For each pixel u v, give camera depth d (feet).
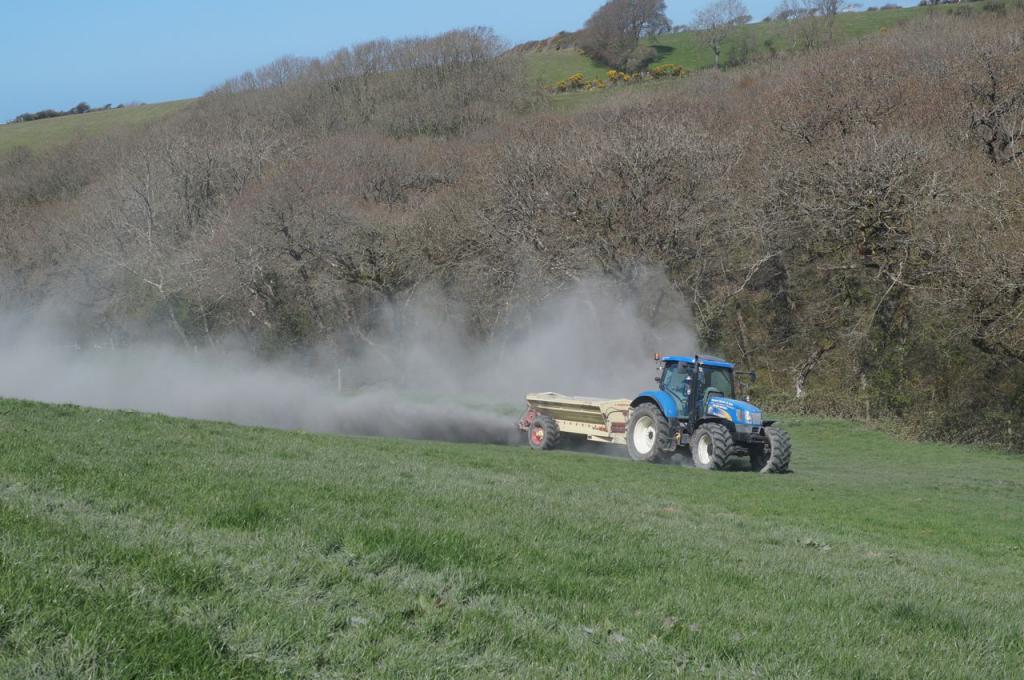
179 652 16.65
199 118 277.44
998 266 94.94
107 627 17.10
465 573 24.30
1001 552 40.16
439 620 20.22
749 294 149.79
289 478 38.32
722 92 215.72
